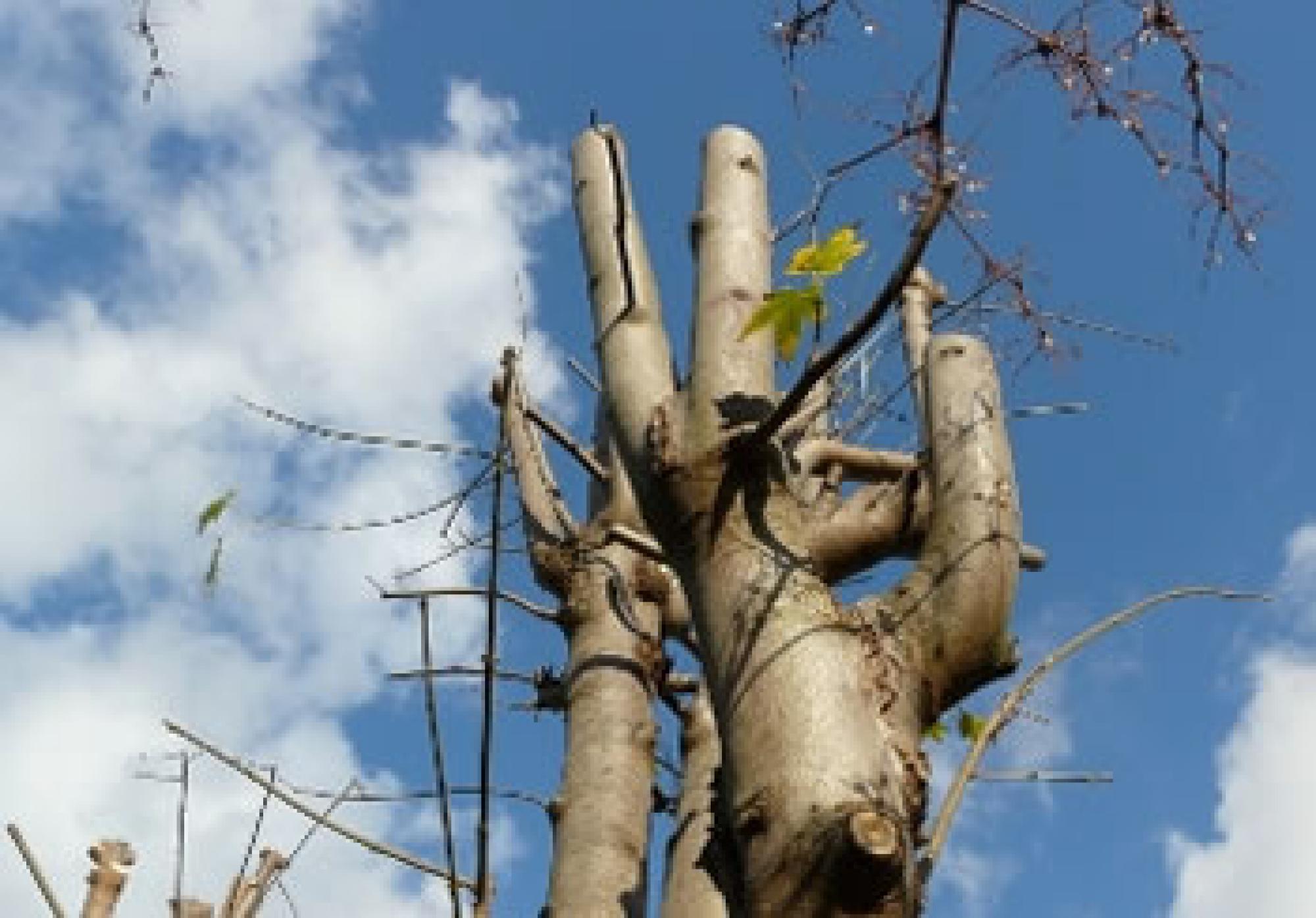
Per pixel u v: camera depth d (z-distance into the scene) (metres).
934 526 2.37
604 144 2.89
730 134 2.71
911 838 2.01
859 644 2.14
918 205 2.21
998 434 2.47
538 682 3.96
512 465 3.38
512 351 2.84
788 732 1.98
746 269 2.46
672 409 2.32
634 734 3.67
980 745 2.26
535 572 4.09
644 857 3.52
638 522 4.04
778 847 1.89
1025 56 2.22
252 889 2.62
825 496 2.72
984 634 2.28
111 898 2.76
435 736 2.31
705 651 2.19
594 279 2.65
